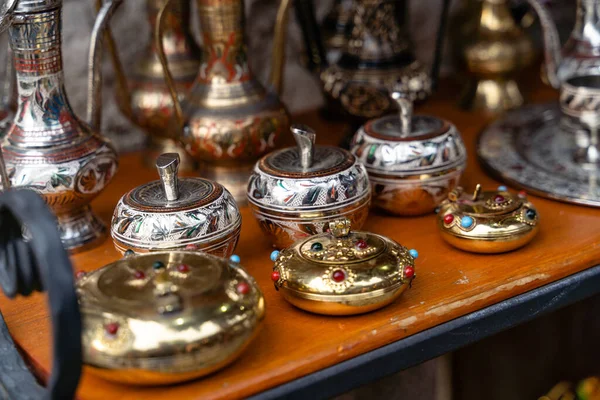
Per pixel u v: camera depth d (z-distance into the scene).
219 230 0.78
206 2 0.92
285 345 0.69
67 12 1.19
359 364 0.69
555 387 1.38
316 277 0.71
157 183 0.83
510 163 1.06
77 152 0.86
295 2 1.11
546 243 0.86
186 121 0.95
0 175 0.79
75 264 0.88
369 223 0.95
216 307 0.62
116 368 0.60
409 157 0.89
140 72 1.10
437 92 1.45
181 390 0.63
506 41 1.26
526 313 0.80
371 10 1.04
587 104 1.02
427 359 0.74
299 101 1.43
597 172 1.03
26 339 0.72
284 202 0.81
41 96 0.85
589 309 1.40
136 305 0.61
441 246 0.88
